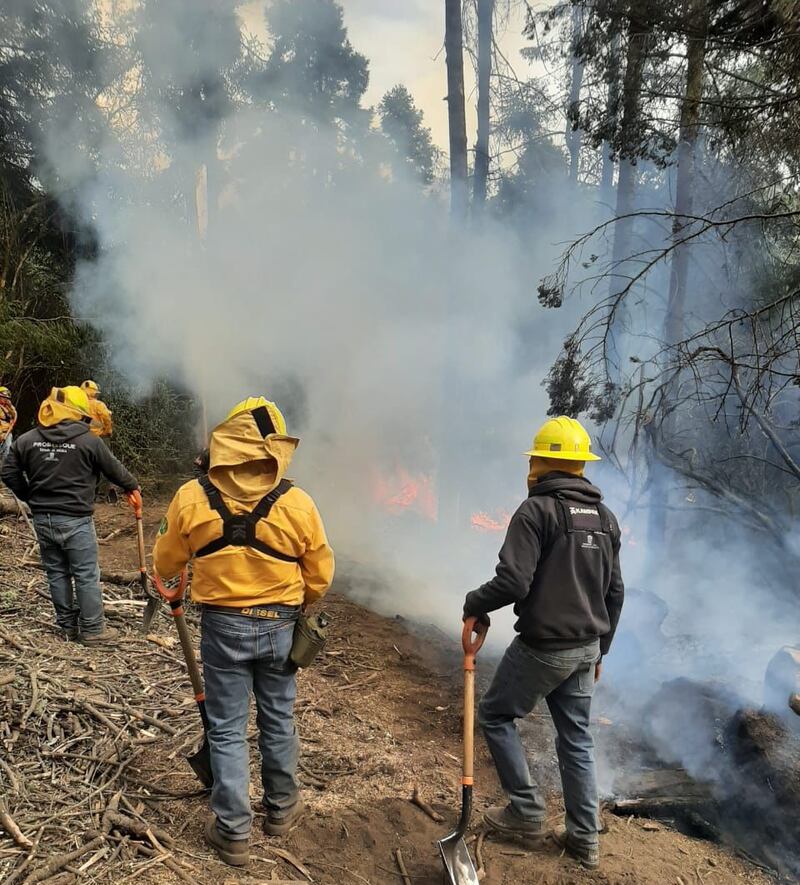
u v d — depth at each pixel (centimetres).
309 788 326
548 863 284
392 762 355
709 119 590
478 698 455
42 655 415
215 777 265
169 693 389
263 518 261
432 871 275
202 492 263
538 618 276
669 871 293
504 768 294
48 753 317
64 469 435
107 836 269
